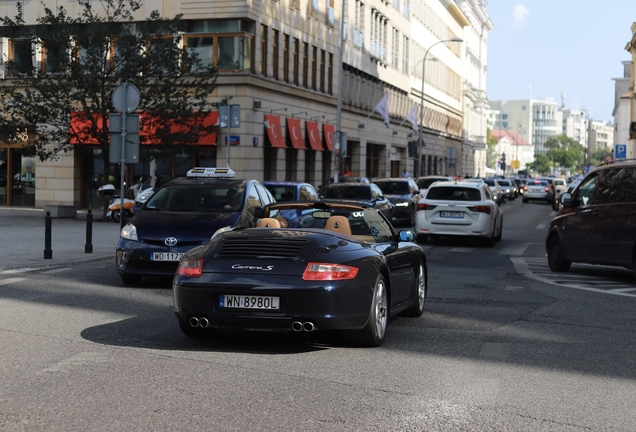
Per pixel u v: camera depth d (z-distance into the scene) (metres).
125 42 29.64
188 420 5.74
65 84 29.20
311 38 47.31
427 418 5.91
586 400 6.55
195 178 15.36
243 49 37.69
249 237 8.36
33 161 40.06
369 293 8.23
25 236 22.70
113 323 9.66
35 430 5.48
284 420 5.77
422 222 23.61
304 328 7.92
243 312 7.95
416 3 79.00
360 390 6.69
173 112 30.05
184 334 9.03
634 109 81.69
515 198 79.62
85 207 39.62
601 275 16.36
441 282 14.77
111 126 18.80
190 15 38.03
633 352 8.54
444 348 8.58
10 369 7.22
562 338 9.27
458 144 106.88
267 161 41.81
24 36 30.08
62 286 12.90
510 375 7.37
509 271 16.91
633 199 14.89
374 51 62.88
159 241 13.05
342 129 53.66
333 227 9.52
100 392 6.48
